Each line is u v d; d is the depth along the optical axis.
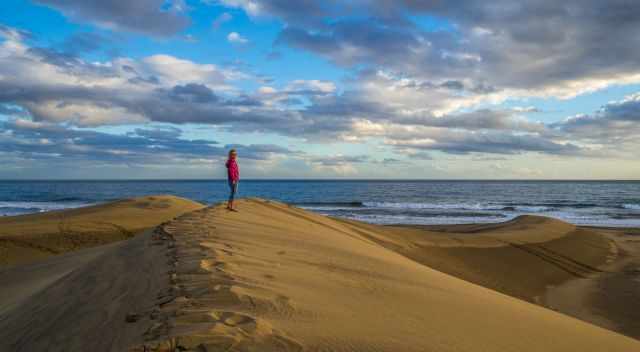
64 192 106.00
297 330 3.20
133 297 4.53
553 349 4.55
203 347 2.62
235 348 2.64
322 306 4.14
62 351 3.83
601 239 27.53
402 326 3.97
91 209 23.64
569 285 17.56
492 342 4.12
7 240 16.80
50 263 12.62
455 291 6.96
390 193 117.00
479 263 19.11
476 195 106.38
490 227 29.66
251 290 4.22
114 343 3.32
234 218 11.88
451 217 48.03
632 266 20.98
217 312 3.33
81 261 11.74
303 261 6.94
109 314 4.25
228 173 13.82
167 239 8.16
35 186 158.25
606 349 5.30
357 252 9.70
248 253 6.76
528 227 27.69
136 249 7.84
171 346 2.64
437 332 4.02
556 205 69.62
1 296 9.60
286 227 12.12
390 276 6.98
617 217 49.88
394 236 20.81
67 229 18.53
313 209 58.03
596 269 20.34
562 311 14.16
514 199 89.56
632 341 6.65
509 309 6.39
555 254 21.81
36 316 5.38
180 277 4.74
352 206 65.38
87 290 5.69
